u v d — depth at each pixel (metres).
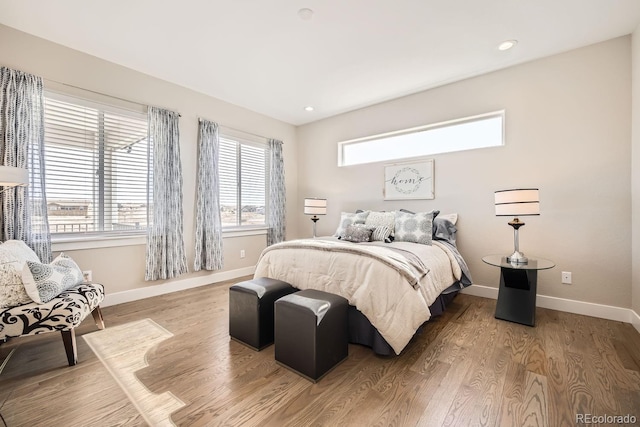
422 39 2.61
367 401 1.50
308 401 1.50
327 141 4.84
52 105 2.68
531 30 2.48
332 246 2.33
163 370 1.80
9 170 1.95
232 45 2.71
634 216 2.45
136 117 3.21
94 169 2.93
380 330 1.92
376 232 3.29
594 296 2.68
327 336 1.76
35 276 1.80
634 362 1.85
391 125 4.05
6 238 2.34
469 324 2.51
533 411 1.42
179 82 3.50
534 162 2.97
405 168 3.90
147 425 1.34
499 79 3.17
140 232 3.26
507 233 3.14
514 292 2.61
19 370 1.79
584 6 2.18
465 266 3.12
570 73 2.78
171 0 2.12
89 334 2.31
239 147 4.36
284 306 1.83
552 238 2.87
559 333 2.31
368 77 3.36
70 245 2.73
